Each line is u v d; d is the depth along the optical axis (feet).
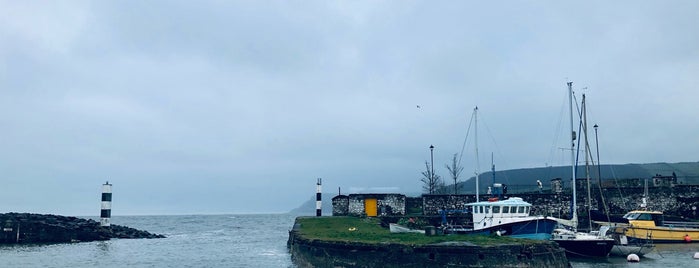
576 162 187.42
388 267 86.79
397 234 108.27
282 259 135.03
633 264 115.55
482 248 82.94
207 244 192.24
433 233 106.22
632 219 160.45
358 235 107.24
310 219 162.81
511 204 144.36
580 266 112.37
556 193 187.73
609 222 155.33
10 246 182.09
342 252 93.66
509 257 83.46
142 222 517.55
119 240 214.48
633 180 201.57
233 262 129.49
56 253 156.56
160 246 183.21
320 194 204.33
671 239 157.79
